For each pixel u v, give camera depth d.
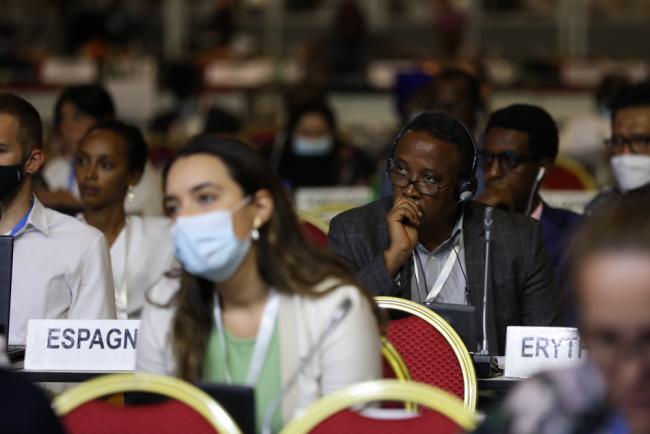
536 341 9.20
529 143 12.00
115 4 36.62
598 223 4.93
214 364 7.64
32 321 9.27
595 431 5.02
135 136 12.20
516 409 5.11
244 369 7.61
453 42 32.16
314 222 13.14
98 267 10.38
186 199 7.37
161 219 12.25
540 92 32.78
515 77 33.97
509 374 9.20
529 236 10.30
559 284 11.58
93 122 15.88
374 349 7.61
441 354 9.02
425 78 22.44
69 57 35.28
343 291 7.58
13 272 10.23
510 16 36.56
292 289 7.55
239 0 37.50
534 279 10.25
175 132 26.39
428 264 10.14
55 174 16.22
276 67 33.00
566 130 25.08
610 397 4.95
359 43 34.22
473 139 9.97
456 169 9.84
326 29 37.50
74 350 9.26
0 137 10.13
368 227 10.33
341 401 6.68
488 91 20.23
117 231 12.10
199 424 6.88
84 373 9.21
